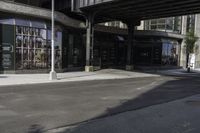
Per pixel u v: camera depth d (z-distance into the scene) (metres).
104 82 21.34
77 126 7.94
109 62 42.16
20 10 24.27
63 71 30.41
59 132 7.30
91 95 13.96
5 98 12.35
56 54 28.98
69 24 30.83
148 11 32.41
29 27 25.72
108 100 12.56
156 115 9.73
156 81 23.17
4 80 19.95
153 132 7.53
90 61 32.94
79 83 20.05
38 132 7.25
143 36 44.53
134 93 15.18
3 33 24.03
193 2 26.78
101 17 36.66
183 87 18.97
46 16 26.61
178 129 7.94
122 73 32.19
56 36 28.83
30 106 10.64
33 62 26.38
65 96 13.38
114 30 41.62
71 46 34.44
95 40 39.53
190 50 41.19
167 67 44.84
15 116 8.95
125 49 44.50
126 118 9.09
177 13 33.31
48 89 15.91
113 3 28.33
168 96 14.45
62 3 35.34
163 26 46.22
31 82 19.58
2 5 22.73
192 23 49.75
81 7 31.09
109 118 9.03
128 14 34.78
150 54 44.72
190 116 9.76
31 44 26.06
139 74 31.95
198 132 7.69
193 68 45.47
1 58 24.08
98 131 7.44
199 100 13.37
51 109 10.19
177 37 46.22
